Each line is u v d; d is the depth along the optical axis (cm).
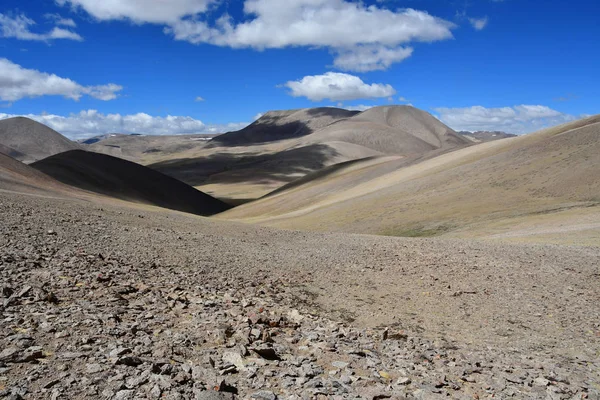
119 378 543
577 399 709
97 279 1108
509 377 788
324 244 2741
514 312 1397
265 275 1636
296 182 15675
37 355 590
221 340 753
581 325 1286
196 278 1382
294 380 625
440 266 2022
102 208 3281
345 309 1312
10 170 4891
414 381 691
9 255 1191
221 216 12550
